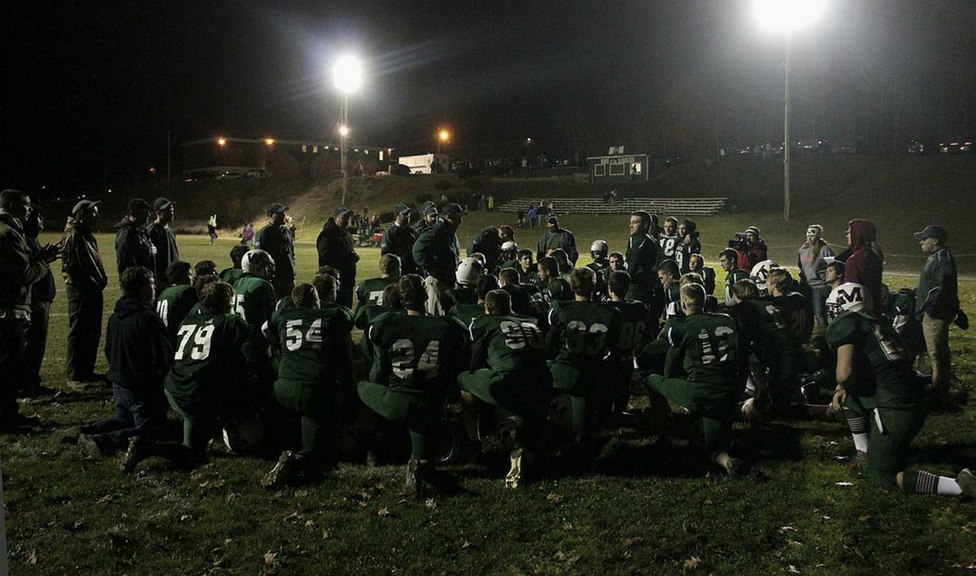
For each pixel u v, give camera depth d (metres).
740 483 5.77
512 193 57.06
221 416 6.43
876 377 5.56
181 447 6.06
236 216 60.88
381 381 6.04
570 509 5.33
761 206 42.66
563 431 6.97
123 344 6.18
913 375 5.55
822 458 6.32
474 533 4.96
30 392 8.02
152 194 75.62
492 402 6.09
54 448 6.40
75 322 8.38
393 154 97.69
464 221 49.09
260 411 6.50
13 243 6.67
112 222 67.12
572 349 6.50
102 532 4.93
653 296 10.51
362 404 6.49
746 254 11.86
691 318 6.15
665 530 4.98
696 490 5.66
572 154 77.94
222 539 4.86
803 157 50.22
